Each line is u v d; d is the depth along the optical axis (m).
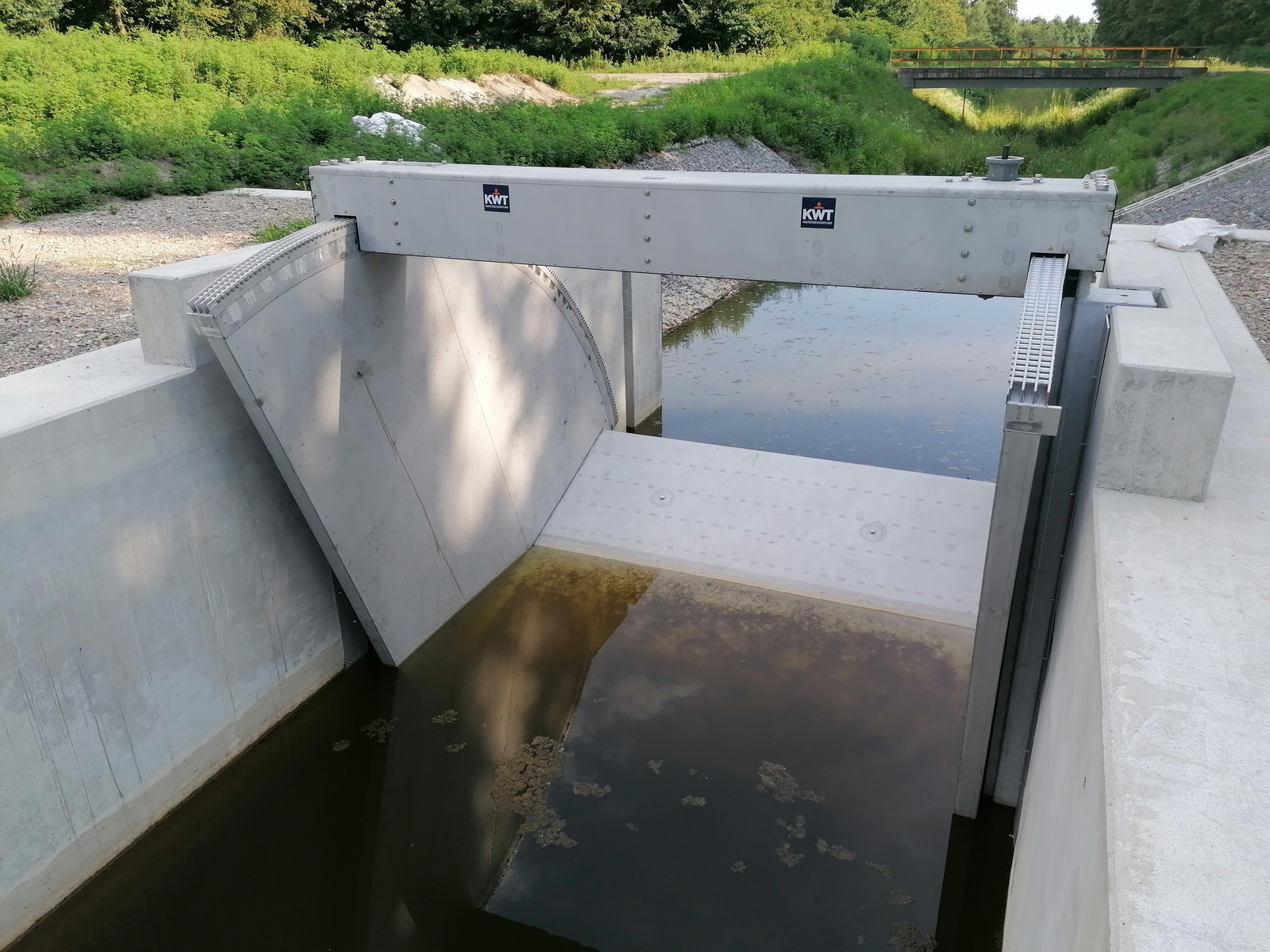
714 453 12.68
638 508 12.23
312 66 28.08
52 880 6.80
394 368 9.15
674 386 16.83
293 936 6.92
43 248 12.58
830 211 6.79
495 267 10.64
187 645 7.70
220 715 8.10
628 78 42.88
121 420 6.90
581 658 9.84
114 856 7.28
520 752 8.51
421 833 7.69
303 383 8.00
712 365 17.94
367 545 9.01
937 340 18.95
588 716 8.96
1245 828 2.81
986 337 19.08
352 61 29.27
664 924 6.73
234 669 8.20
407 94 29.25
